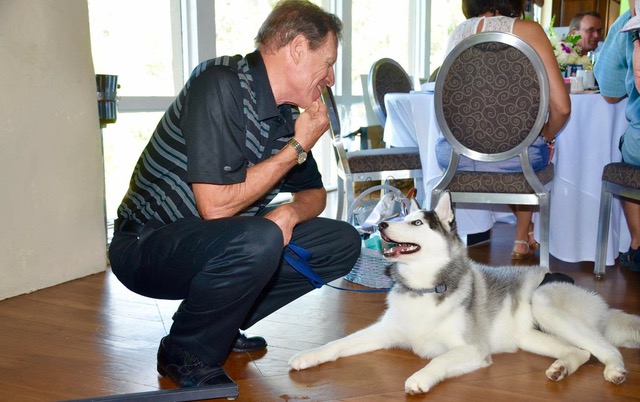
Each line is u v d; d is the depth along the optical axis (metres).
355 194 6.00
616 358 2.27
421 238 2.33
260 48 2.07
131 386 2.19
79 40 3.53
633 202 3.62
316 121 2.06
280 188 2.37
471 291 2.39
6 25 3.13
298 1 2.05
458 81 3.22
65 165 3.48
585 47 5.86
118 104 4.58
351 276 3.45
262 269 1.93
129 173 4.96
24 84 3.23
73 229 3.54
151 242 2.04
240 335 2.51
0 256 3.16
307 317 2.91
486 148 3.27
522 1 3.69
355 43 6.96
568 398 2.11
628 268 3.72
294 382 2.23
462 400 2.09
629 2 3.27
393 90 5.55
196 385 2.07
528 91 3.12
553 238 3.75
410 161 4.35
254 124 2.03
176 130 2.04
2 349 2.53
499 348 2.49
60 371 2.32
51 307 3.07
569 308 2.42
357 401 2.08
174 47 5.06
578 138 3.57
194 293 1.96
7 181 3.17
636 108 3.25
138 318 2.92
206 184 1.96
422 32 8.35
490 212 4.20
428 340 2.38
